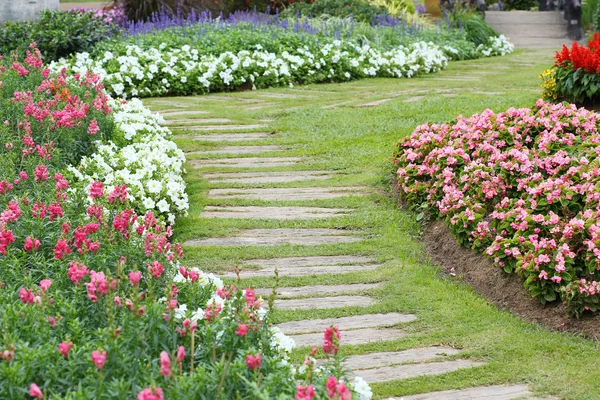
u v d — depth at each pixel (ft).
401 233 21.16
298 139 29.25
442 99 34.32
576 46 29.55
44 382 9.95
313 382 10.63
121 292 12.23
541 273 16.34
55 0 45.44
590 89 28.76
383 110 32.73
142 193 20.92
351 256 19.90
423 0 72.74
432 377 14.23
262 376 10.49
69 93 24.77
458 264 19.21
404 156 24.02
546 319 16.30
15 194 17.70
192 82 39.75
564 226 17.29
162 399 8.77
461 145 22.70
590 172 18.97
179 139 29.60
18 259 13.89
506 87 38.04
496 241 17.80
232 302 11.82
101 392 9.36
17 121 21.91
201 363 10.91
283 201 23.29
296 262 19.48
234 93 39.63
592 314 15.96
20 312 11.07
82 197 17.26
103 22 47.01
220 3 56.34
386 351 15.21
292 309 16.96
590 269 16.25
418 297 17.56
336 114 32.60
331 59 43.24
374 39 48.19
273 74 41.34
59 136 22.29
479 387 13.91
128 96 38.75
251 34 44.19
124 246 13.97
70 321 10.98
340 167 26.17
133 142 25.88
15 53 33.78
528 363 14.66
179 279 13.56
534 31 63.00
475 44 55.67
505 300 17.30
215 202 23.25
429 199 21.59
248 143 29.01
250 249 20.06
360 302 17.39
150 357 10.51
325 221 21.88
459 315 16.67
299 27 48.08
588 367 14.42
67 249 12.91
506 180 20.26
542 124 22.88
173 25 47.32
